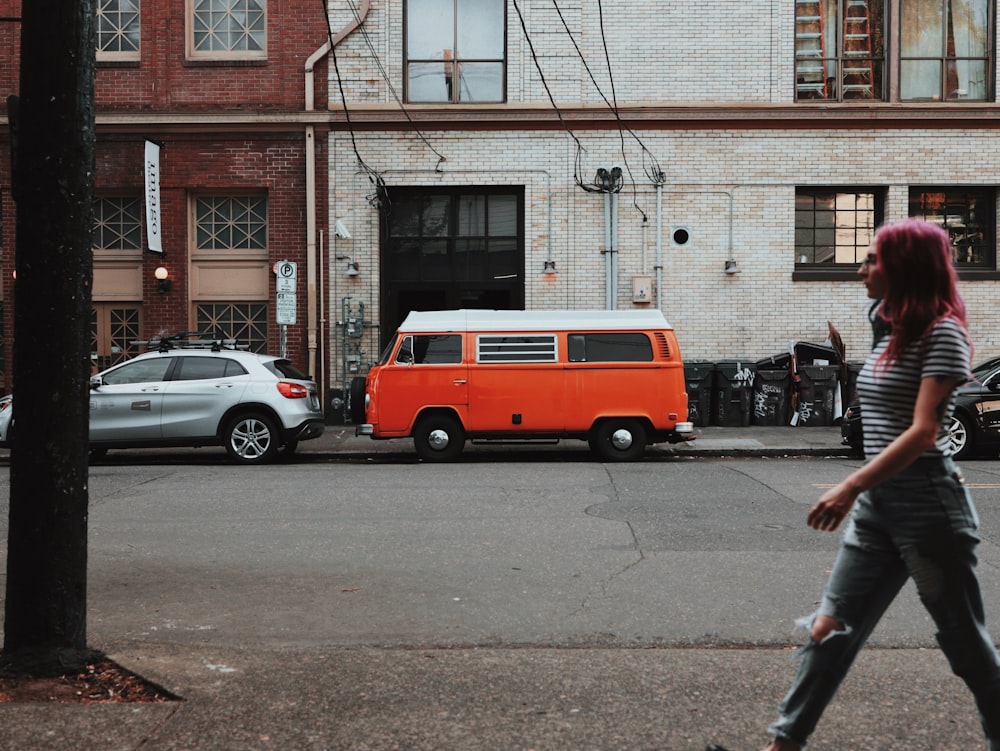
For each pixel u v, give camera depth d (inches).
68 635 166.9
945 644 116.4
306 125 685.3
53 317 160.4
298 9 687.1
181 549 287.9
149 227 667.4
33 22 159.2
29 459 162.7
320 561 271.4
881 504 116.3
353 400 542.9
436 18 693.3
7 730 142.7
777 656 183.6
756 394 656.4
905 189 682.8
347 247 692.1
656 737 142.5
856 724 146.6
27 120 159.2
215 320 706.8
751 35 684.7
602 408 521.3
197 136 690.2
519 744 140.0
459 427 529.0
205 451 599.5
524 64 687.7
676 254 688.4
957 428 502.0
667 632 204.2
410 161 689.6
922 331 112.3
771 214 686.5
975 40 690.2
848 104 676.1
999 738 116.8
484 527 318.3
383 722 147.9
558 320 527.8
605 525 319.9
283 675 169.2
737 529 312.2
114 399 520.7
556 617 215.8
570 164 687.7
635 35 684.7
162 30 690.8
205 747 138.1
